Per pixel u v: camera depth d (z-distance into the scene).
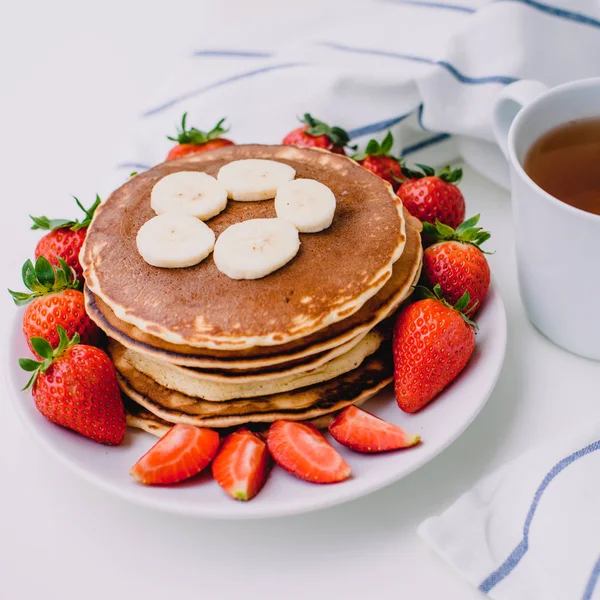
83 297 0.67
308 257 0.64
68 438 0.64
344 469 0.61
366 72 0.79
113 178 0.81
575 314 0.67
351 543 0.62
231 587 0.61
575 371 0.68
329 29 0.84
